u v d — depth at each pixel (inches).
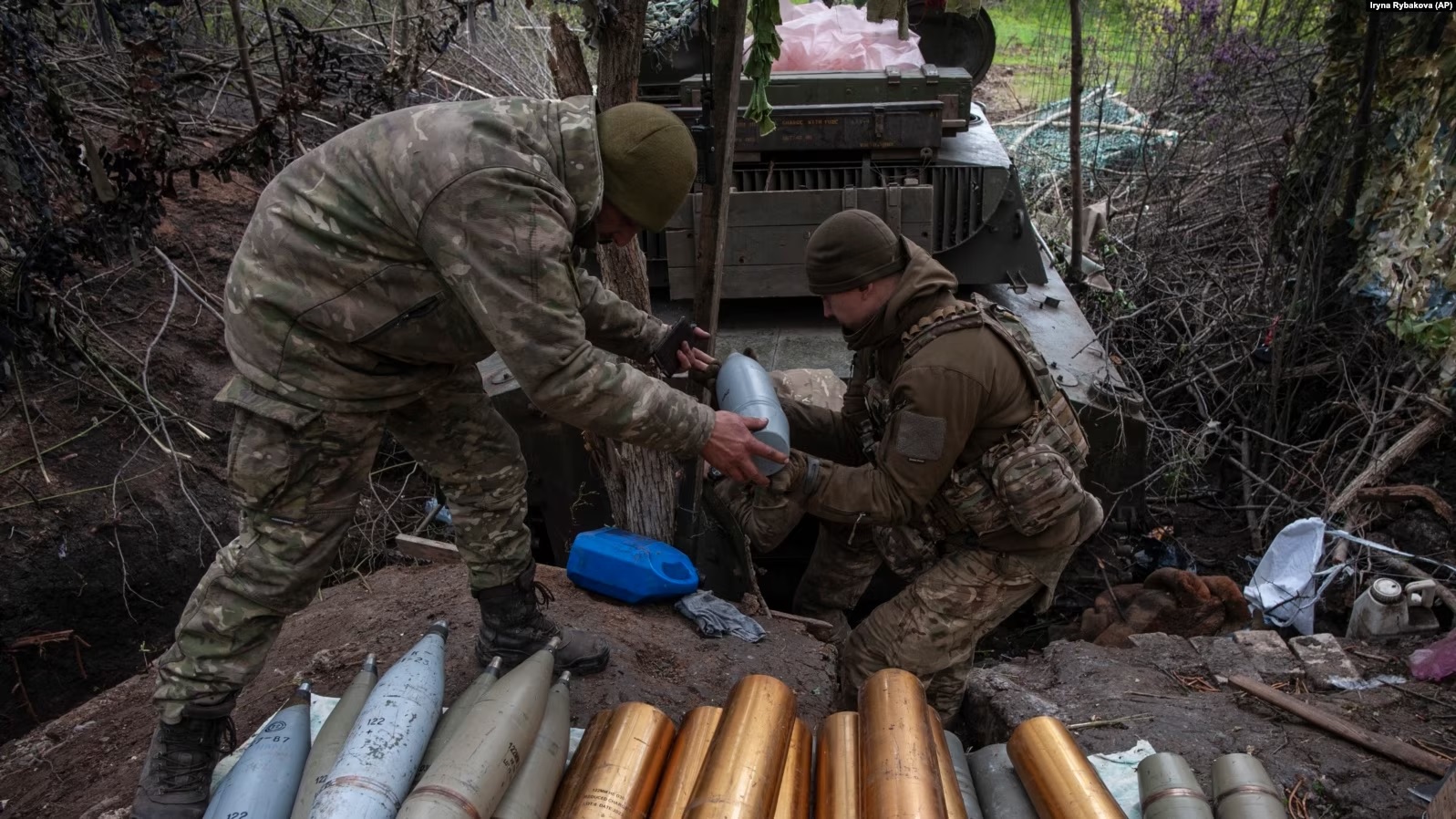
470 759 64.7
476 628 108.0
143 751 94.3
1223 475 210.2
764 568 160.7
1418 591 126.7
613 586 114.7
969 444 106.3
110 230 111.1
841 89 171.5
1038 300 181.0
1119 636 142.1
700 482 121.5
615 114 72.9
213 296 182.9
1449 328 170.4
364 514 168.2
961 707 126.0
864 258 103.2
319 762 70.7
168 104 108.3
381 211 67.3
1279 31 314.2
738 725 72.1
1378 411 179.5
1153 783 73.2
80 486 142.4
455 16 146.5
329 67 127.5
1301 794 91.4
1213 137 305.1
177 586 142.7
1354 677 113.9
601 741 74.1
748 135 168.2
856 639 118.9
